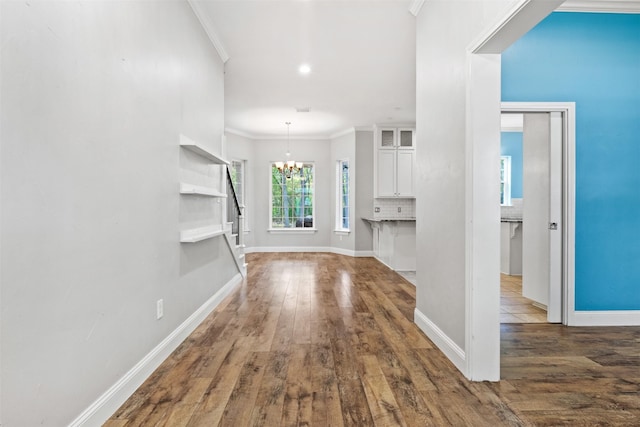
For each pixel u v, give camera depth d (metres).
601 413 1.81
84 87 1.58
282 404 1.90
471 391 2.03
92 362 1.65
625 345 2.76
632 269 3.26
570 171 3.24
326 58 4.21
